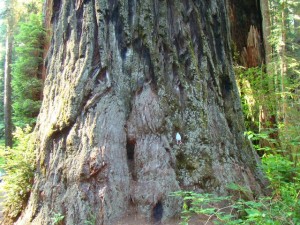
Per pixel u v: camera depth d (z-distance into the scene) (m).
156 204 3.82
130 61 4.26
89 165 3.84
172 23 4.54
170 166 3.99
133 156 4.05
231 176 4.30
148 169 3.94
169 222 3.74
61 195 3.89
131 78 4.23
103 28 4.21
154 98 4.18
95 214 3.73
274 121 8.99
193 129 4.28
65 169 3.94
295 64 10.79
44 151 4.14
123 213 3.78
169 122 4.20
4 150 4.64
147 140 4.05
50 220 3.85
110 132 3.96
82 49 4.20
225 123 4.63
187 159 4.14
